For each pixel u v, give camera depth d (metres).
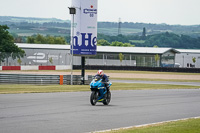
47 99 45.19
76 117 29.61
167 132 22.09
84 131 23.23
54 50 177.50
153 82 101.56
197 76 138.50
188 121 27.62
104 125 25.98
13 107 35.59
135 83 93.44
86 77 84.06
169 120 29.58
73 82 83.25
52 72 132.25
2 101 41.66
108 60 193.88
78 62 179.62
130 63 193.88
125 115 31.89
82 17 83.06
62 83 81.44
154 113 33.94
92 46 83.88
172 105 41.91
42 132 22.52
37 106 36.88
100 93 39.72
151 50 199.62
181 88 78.19
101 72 40.78
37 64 176.88
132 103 43.12
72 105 38.88
